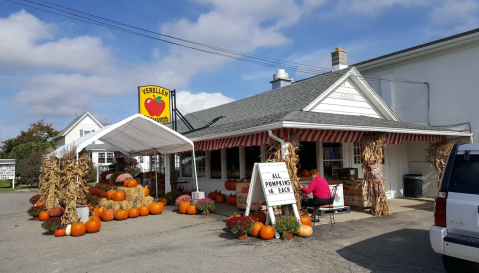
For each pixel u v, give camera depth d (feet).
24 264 20.30
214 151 50.37
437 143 41.98
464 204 14.87
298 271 17.69
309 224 26.68
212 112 62.34
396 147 47.03
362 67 55.16
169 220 33.22
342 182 36.83
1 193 75.00
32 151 97.14
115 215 33.96
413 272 17.16
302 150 40.22
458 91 44.09
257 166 26.27
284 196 26.22
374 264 18.48
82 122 125.39
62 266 19.66
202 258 20.24
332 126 30.07
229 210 38.29
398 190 46.47
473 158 15.46
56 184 36.24
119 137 44.32
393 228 26.96
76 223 27.71
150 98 57.41
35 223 34.42
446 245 15.06
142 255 21.30
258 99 53.11
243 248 22.16
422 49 46.91
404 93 50.39
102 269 18.84
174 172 62.44
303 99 40.14
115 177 41.04
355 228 27.20
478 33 40.93
